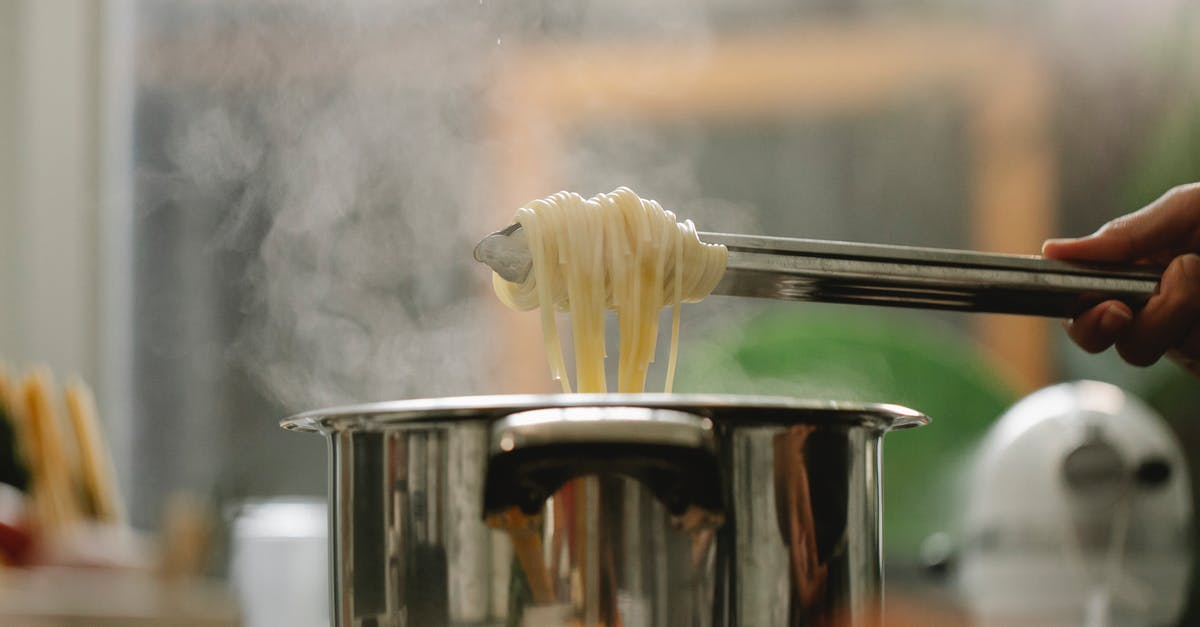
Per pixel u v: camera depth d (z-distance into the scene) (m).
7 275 2.36
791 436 0.80
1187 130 2.25
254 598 1.63
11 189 2.37
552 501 0.75
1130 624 1.60
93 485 1.75
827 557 0.81
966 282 1.01
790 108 2.38
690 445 0.71
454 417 0.77
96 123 2.38
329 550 0.87
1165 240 1.22
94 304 2.38
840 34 2.38
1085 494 1.60
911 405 1.83
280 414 2.32
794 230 2.38
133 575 1.19
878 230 2.37
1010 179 2.35
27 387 1.70
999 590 1.62
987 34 2.36
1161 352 1.14
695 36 2.38
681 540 0.75
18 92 2.38
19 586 0.95
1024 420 1.66
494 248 1.00
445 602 0.77
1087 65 2.33
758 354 1.89
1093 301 1.08
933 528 1.74
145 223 2.36
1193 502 2.08
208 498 2.28
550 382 2.28
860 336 1.87
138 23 2.36
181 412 2.33
